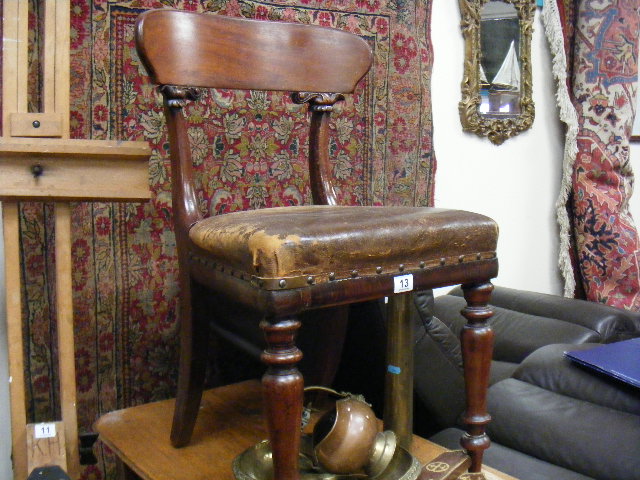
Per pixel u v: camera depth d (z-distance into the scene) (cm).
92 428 138
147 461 115
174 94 112
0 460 131
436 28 192
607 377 125
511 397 131
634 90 218
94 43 133
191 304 110
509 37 205
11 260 107
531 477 115
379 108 171
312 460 108
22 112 105
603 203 215
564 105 217
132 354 142
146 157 103
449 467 106
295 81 128
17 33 105
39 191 99
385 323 136
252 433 126
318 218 96
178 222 112
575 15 220
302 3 158
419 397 135
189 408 116
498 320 181
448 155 200
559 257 228
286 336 86
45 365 132
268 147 158
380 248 93
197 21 115
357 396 111
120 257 139
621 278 216
